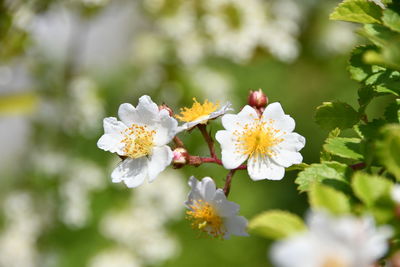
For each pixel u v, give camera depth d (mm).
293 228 336
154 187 879
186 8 864
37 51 789
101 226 867
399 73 398
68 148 880
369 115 892
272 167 409
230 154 411
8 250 854
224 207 406
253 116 415
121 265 842
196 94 890
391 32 379
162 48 901
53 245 867
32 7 646
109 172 886
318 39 899
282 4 854
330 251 322
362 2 386
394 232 347
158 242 868
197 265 924
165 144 406
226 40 839
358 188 351
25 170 891
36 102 714
